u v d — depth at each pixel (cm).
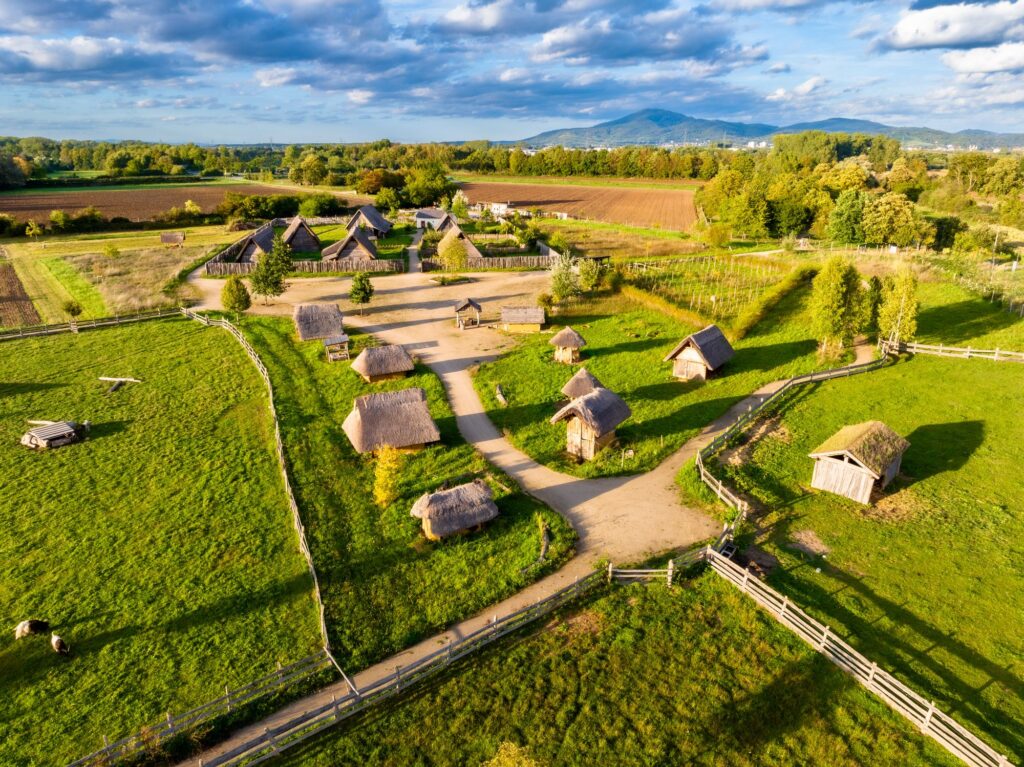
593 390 3984
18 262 9344
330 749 2062
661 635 2458
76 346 5744
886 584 2689
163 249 9962
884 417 4144
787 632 2458
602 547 2997
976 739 1897
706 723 2103
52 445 4034
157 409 4538
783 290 6650
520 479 3619
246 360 5366
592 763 1983
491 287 7725
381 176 17350
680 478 3538
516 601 2675
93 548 3095
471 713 2166
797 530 3059
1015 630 2442
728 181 12900
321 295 7388
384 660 2417
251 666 2406
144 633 2578
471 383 4900
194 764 2036
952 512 3166
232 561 2984
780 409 4319
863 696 2181
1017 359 4812
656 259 8694
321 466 3753
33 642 2545
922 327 5656
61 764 2044
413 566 2906
